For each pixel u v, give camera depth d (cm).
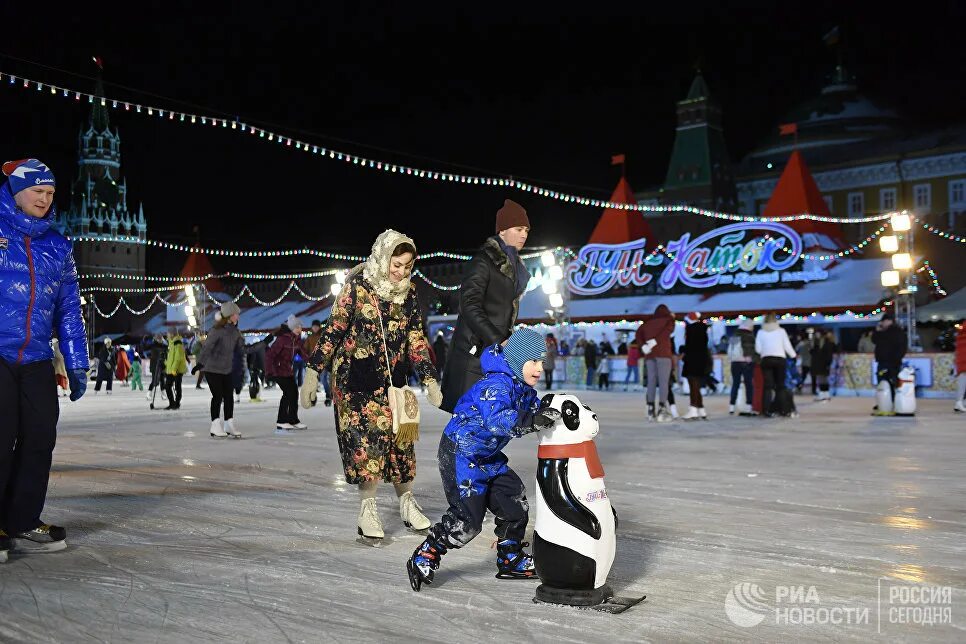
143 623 315
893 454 845
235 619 319
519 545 379
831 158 6775
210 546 444
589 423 333
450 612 326
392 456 466
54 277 432
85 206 8969
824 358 1889
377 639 295
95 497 600
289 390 1182
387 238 462
